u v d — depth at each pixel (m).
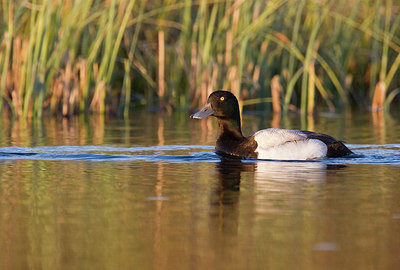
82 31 20.73
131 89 23.19
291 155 11.40
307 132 11.81
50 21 18.91
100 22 19.70
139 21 19.80
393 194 8.45
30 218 7.38
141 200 8.20
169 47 21.81
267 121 18.38
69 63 19.16
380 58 23.22
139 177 9.69
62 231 6.92
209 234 6.80
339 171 10.16
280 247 6.41
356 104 23.33
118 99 23.12
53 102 19.70
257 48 21.08
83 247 6.43
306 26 21.39
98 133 15.27
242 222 7.21
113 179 9.54
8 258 6.15
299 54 19.75
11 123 17.25
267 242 6.56
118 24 19.83
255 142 11.78
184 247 6.42
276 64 22.14
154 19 21.03
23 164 10.84
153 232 6.88
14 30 19.16
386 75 23.44
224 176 9.77
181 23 21.39
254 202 8.08
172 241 6.60
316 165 10.74
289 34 21.48
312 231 6.88
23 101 19.31
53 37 19.00
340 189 8.78
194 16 21.47
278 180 9.42
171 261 6.06
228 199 8.23
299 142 11.44
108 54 19.31
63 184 9.17
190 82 20.81
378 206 7.86
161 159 11.41
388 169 10.28
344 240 6.60
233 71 20.00
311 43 19.45
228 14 19.66
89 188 8.91
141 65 21.84
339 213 7.56
